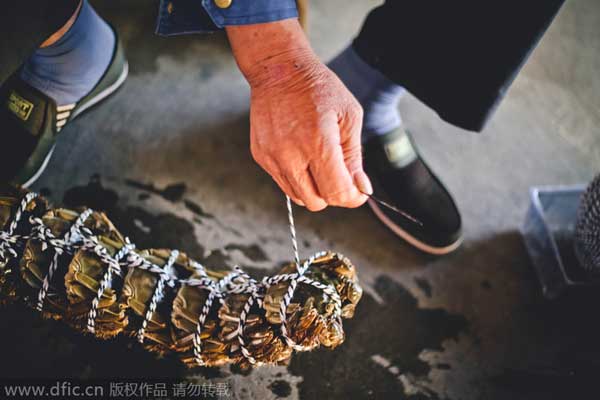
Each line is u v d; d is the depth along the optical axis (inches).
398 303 31.9
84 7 29.8
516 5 25.5
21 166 30.9
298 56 22.2
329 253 22.5
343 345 30.4
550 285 32.4
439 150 37.2
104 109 35.8
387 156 33.3
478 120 29.6
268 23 22.4
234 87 38.1
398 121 34.2
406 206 32.9
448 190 35.6
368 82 32.0
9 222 23.8
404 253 33.4
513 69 27.5
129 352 29.3
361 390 29.5
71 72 31.0
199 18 23.6
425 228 32.6
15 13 26.1
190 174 34.4
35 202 24.3
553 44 43.4
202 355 23.0
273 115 21.7
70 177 33.5
